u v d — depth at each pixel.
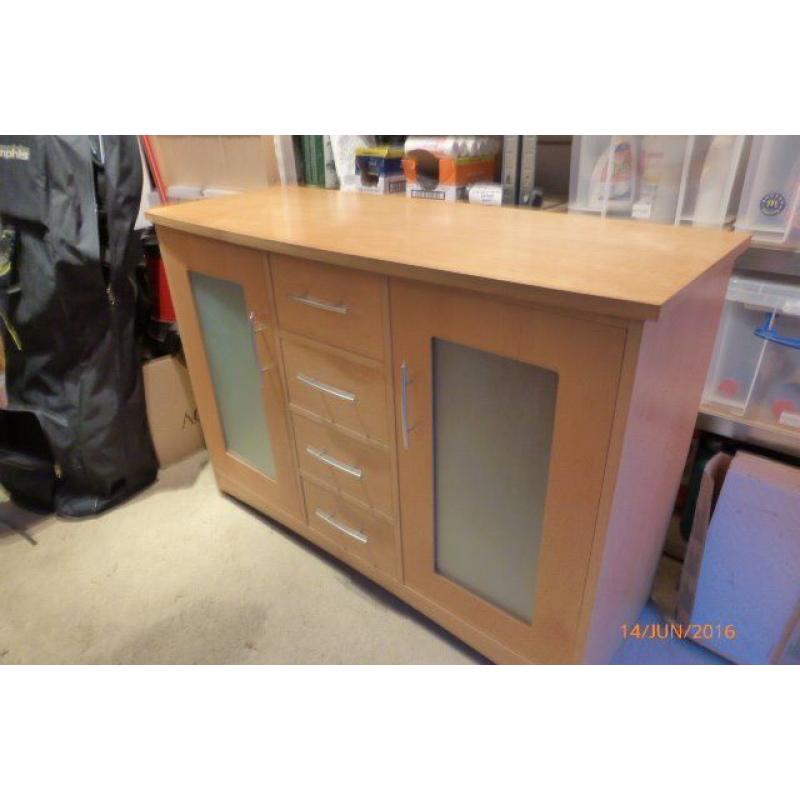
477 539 1.20
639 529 1.13
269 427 1.52
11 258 1.57
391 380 1.13
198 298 1.53
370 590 1.55
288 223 1.28
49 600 1.54
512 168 1.48
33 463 1.77
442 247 1.05
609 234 1.12
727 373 1.32
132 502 1.89
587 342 0.83
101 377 1.69
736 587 1.26
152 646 1.42
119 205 1.53
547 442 0.98
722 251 1.00
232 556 1.68
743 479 1.20
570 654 1.13
